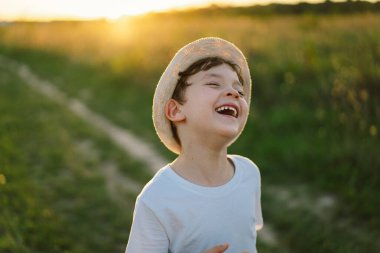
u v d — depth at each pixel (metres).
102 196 3.25
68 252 2.37
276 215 2.97
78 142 4.86
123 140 4.92
